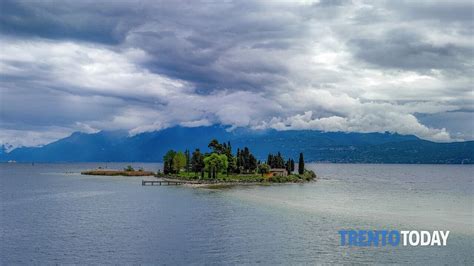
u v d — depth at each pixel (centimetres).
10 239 8181
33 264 6569
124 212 11556
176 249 7388
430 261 6800
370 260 6819
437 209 13088
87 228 9238
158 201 14100
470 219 10881
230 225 9500
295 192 18125
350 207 13038
